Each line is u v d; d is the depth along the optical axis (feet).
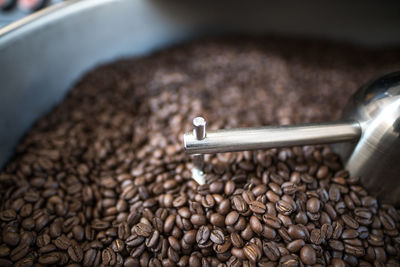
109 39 1.21
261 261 0.63
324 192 0.71
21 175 0.81
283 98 1.12
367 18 1.42
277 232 0.65
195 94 1.10
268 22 1.52
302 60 1.38
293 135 0.69
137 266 0.66
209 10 1.44
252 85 1.19
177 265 0.66
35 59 0.94
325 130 0.69
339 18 1.45
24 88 0.92
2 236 0.68
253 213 0.67
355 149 0.72
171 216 0.70
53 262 0.65
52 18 0.96
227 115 1.01
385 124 0.65
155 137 0.91
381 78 0.71
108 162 0.86
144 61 1.31
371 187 0.73
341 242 0.66
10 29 0.86
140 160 0.86
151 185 0.78
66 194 0.79
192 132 0.69
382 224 0.70
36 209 0.74
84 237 0.70
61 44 1.02
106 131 0.94
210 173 0.77
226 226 0.67
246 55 1.37
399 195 0.70
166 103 1.04
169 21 1.38
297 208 0.68
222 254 0.65
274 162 0.77
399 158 0.65
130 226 0.71
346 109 0.77
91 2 1.08
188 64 1.31
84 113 1.00
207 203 0.70
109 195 0.78
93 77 1.14
